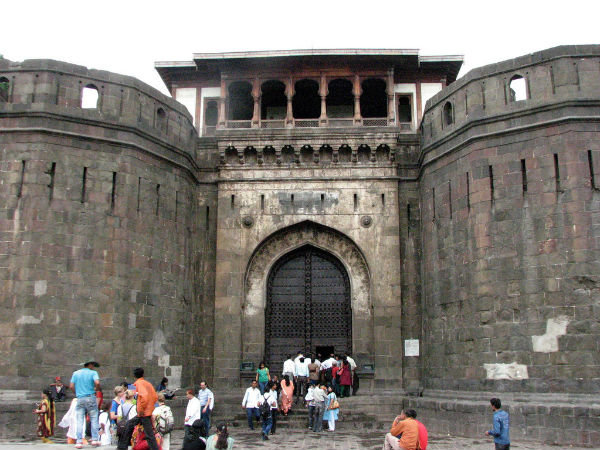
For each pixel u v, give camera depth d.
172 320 21.38
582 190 17.55
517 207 18.50
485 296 18.61
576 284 17.09
